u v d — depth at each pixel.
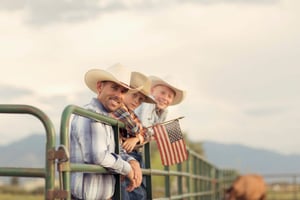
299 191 41.56
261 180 28.23
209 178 25.30
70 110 6.34
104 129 7.33
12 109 6.09
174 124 9.78
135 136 8.55
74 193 7.25
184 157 9.77
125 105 8.70
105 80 7.58
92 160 7.07
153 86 10.44
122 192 8.98
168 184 12.73
